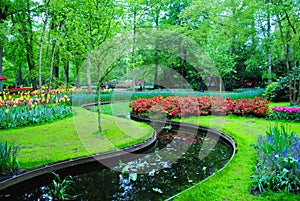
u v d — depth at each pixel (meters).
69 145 4.50
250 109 7.49
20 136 5.17
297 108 6.52
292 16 7.36
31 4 12.62
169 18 17.84
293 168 2.54
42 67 12.12
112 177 3.54
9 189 3.00
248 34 10.55
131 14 5.18
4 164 3.21
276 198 2.35
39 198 2.94
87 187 3.20
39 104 7.75
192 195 2.53
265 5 7.29
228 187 2.67
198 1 12.95
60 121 6.84
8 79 22.75
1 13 12.77
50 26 10.44
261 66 14.30
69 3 5.30
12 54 14.41
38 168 3.36
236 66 16.08
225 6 11.62
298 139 3.23
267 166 2.78
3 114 6.03
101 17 4.85
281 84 10.22
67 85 12.45
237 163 3.40
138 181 3.38
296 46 7.86
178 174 3.60
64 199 2.89
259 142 3.71
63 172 3.59
